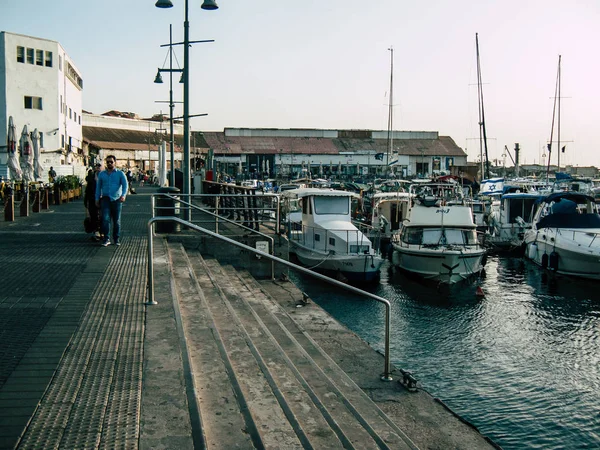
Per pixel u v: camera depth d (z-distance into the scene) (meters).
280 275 15.14
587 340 15.42
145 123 99.50
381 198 36.72
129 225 17.28
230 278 12.88
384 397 7.85
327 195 24.48
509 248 32.09
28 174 28.02
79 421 4.21
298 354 8.05
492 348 14.56
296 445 4.62
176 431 4.14
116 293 8.03
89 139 81.06
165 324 6.62
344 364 8.97
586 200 28.62
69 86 58.69
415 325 16.70
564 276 24.88
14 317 6.79
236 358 6.58
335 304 18.73
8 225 17.11
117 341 6.01
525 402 11.07
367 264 21.95
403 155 109.56
